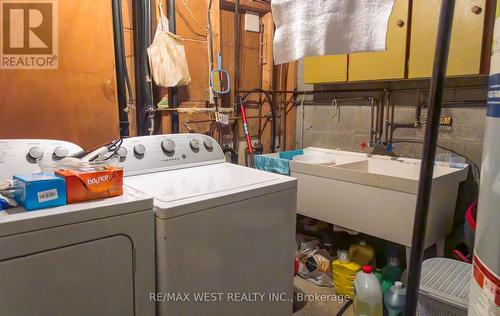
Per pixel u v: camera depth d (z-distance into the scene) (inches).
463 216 86.7
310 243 99.3
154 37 83.9
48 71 66.3
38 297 35.7
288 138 124.7
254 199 54.0
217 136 106.4
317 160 101.4
